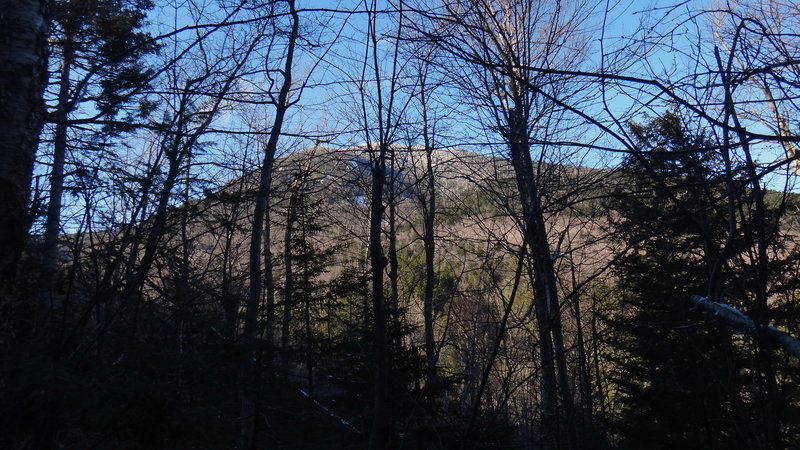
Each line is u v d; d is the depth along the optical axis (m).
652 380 8.99
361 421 7.33
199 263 9.16
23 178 3.73
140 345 4.48
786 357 4.85
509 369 5.40
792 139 2.63
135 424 3.58
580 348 6.70
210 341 5.39
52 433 3.73
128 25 6.97
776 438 3.99
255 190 6.56
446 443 5.11
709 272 4.79
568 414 6.55
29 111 3.80
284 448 6.71
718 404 7.07
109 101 5.20
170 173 5.64
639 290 7.79
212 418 4.00
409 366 6.75
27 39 3.82
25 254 5.26
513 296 3.97
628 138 3.05
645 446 9.11
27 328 4.46
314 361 6.64
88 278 5.59
